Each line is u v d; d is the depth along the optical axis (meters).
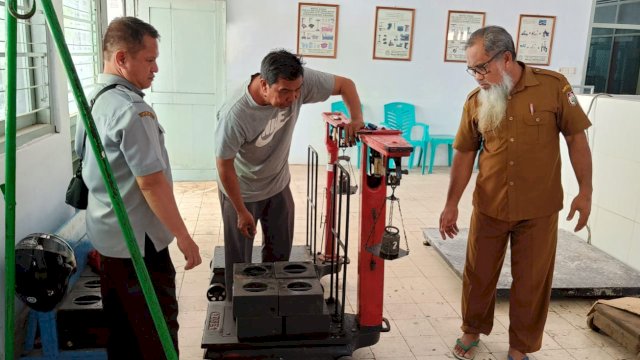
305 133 6.32
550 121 2.09
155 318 1.34
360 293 2.20
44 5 1.11
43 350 2.07
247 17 5.88
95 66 3.88
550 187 2.14
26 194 2.21
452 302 2.93
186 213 4.42
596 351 2.48
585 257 3.30
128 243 1.27
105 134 1.59
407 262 3.48
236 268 2.25
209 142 5.47
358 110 2.39
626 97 3.67
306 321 2.05
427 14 6.18
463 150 2.32
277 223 2.58
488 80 2.07
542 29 6.41
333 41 6.09
